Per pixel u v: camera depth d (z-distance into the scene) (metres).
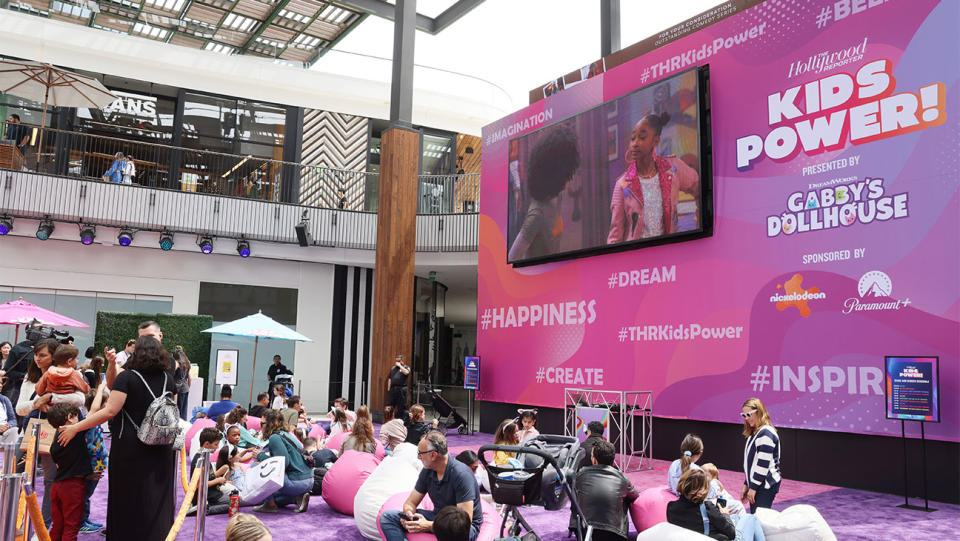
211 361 16.77
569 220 11.43
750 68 9.05
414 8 16.02
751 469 4.89
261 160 17.70
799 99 8.43
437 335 20.97
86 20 18.92
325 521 5.94
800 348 8.13
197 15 19.11
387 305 14.78
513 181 12.73
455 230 16.41
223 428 7.37
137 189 15.30
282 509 6.39
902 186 7.36
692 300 9.51
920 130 7.26
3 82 13.45
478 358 13.35
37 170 14.60
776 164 8.62
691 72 9.54
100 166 16.59
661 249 10.06
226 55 17.80
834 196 7.96
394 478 5.49
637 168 10.24
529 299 12.42
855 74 7.88
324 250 17.53
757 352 8.60
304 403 17.53
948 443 6.87
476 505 4.46
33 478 4.12
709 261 9.33
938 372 6.39
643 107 10.25
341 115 19.20
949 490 6.82
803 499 7.02
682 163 9.55
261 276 17.48
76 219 14.88
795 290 8.26
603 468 4.82
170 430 3.93
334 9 18.56
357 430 6.95
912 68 7.38
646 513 5.13
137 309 16.23
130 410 3.95
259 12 18.88
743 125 9.05
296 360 17.59
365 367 18.39
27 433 4.68
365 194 18.44
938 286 7.00
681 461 5.30
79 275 15.71
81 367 8.88
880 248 7.49
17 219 14.98
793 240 8.34
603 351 10.84
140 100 17.55
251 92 18.08
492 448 4.53
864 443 7.55
